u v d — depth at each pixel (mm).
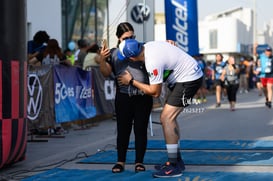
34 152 7688
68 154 7504
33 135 9594
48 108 9508
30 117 8891
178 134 5727
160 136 9375
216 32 45250
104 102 12367
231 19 44594
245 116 13062
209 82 26375
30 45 10133
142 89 5637
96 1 19531
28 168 6406
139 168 5965
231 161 6504
